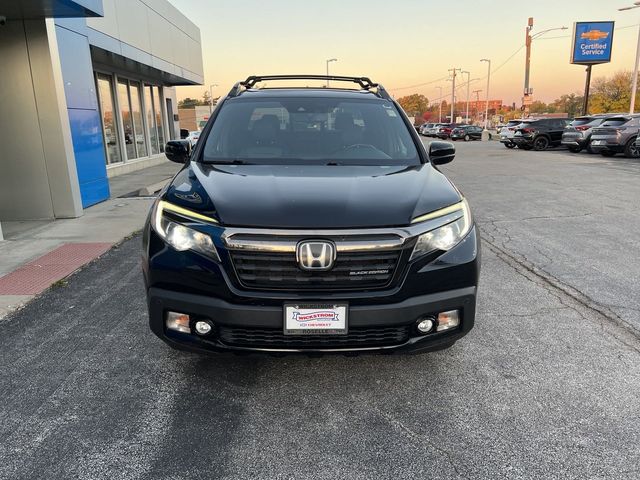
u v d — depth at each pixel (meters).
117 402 2.78
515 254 5.70
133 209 8.51
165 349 3.39
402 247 2.50
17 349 3.39
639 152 18.44
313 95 4.14
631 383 2.97
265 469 2.27
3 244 6.14
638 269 5.12
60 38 8.01
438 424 2.60
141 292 4.46
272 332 2.53
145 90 17.61
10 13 6.86
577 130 21.53
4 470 2.24
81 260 5.39
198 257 2.52
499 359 3.27
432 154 3.89
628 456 2.34
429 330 2.66
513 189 10.81
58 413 2.67
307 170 3.20
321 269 2.43
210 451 2.38
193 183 2.94
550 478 2.20
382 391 2.90
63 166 7.52
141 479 2.19
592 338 3.57
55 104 7.35
